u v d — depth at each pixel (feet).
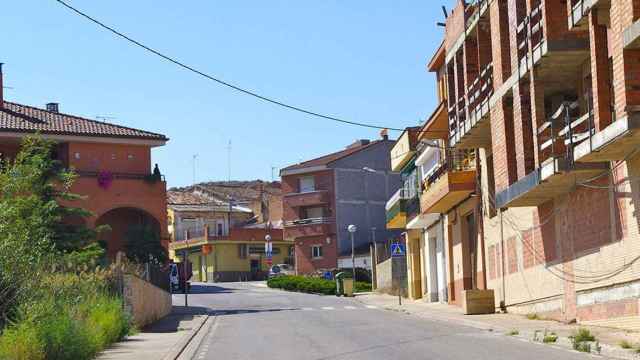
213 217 325.21
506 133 89.20
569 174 72.79
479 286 114.52
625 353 55.06
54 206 96.02
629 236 67.87
